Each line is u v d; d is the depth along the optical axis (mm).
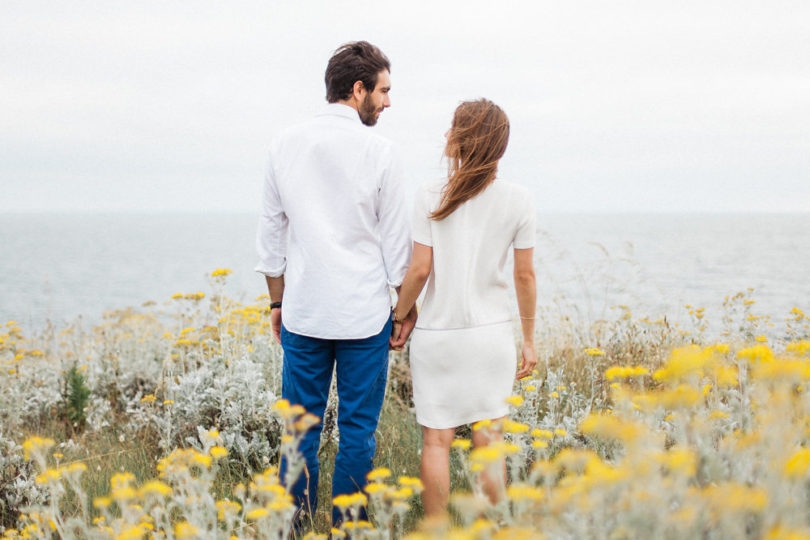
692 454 1784
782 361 1912
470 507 1696
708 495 1567
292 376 2652
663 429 2697
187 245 120625
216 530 2051
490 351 2557
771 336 4582
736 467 1842
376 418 2684
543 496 1753
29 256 82938
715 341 4535
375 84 2553
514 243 2602
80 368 5555
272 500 1939
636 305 5812
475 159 2463
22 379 5277
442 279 2555
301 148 2531
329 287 2510
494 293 2633
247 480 3271
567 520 1661
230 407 3770
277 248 2686
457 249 2533
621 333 5188
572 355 5211
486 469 2205
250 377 3812
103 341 6637
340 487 2621
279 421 3576
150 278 48156
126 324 7379
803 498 1618
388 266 2617
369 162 2498
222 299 4906
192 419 3846
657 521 1476
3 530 2689
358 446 2609
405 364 5445
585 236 101938
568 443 3201
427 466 2588
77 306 26406
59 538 2562
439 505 2562
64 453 3881
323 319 2525
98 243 129250
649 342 5000
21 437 4465
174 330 5660
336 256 2502
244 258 76500
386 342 2648
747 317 4812
